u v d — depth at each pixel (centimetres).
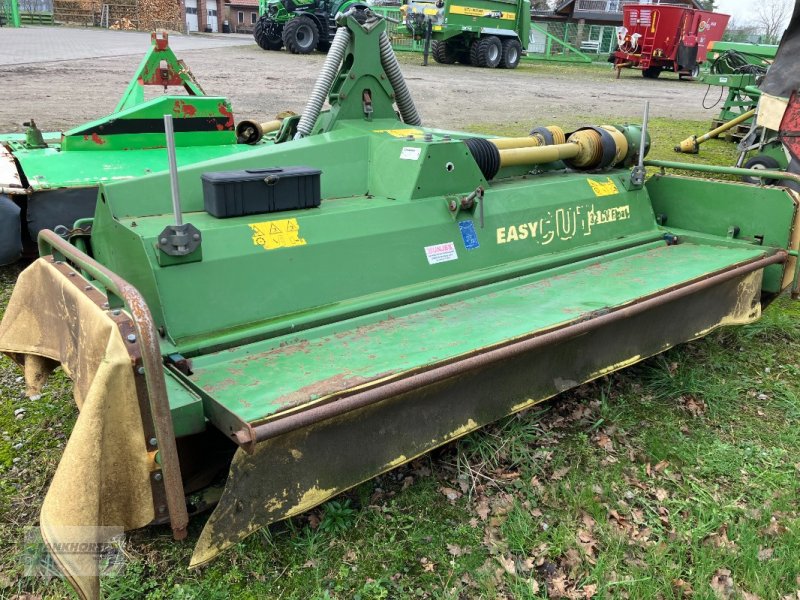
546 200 431
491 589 267
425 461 336
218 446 292
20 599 256
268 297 310
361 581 269
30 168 546
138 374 223
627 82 2144
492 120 1241
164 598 255
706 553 291
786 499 325
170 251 284
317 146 377
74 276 283
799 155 802
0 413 368
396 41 2606
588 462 347
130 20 3991
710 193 492
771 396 423
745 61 1233
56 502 210
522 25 2300
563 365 344
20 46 2228
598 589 271
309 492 260
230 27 4941
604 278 400
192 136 656
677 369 441
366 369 271
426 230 368
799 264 457
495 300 363
